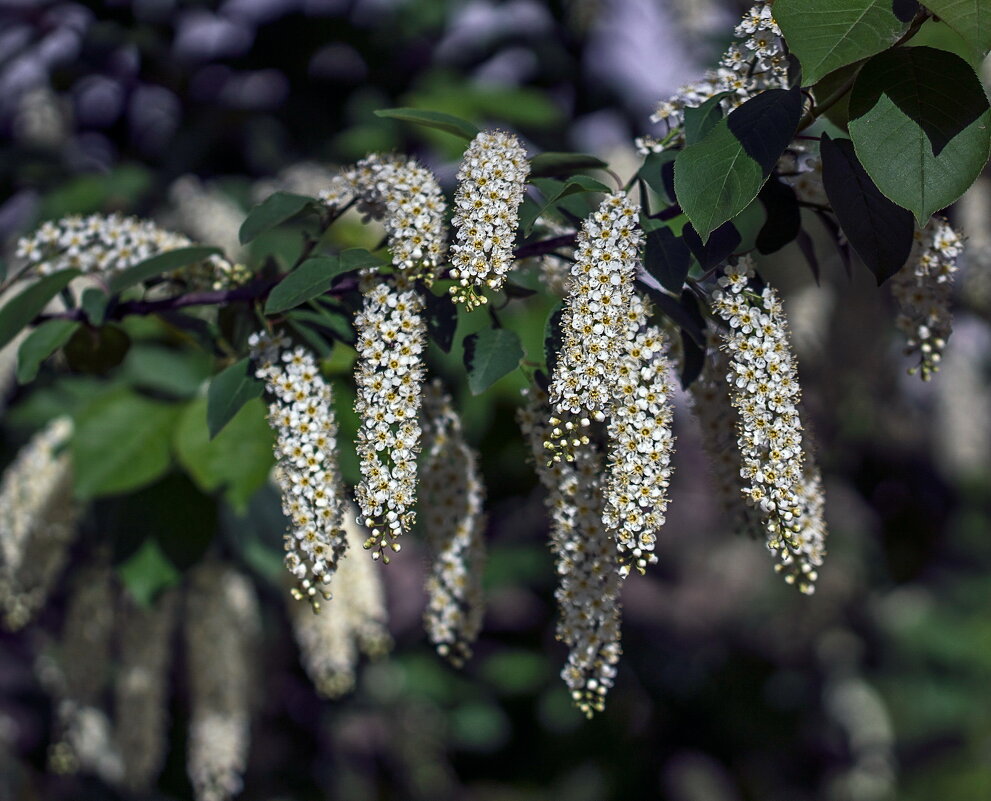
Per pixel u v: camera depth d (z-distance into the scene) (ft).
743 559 9.46
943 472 8.86
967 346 8.17
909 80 3.73
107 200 6.40
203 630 4.76
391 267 3.89
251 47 7.41
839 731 9.80
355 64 7.49
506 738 8.73
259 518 4.77
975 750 9.98
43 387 5.47
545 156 3.92
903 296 3.94
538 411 3.92
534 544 7.89
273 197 3.98
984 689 10.09
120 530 4.56
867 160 3.71
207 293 4.13
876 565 9.61
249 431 4.44
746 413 3.77
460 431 4.05
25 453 4.64
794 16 3.72
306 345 4.04
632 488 3.74
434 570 4.04
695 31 6.95
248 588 4.89
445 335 3.86
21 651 6.99
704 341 3.90
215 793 4.75
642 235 3.77
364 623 4.56
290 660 7.17
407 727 7.84
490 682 8.21
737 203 3.72
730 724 9.51
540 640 8.45
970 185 3.70
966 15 3.67
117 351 4.33
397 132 6.84
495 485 6.86
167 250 4.22
